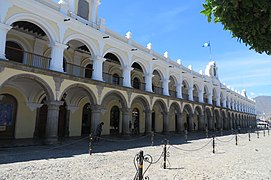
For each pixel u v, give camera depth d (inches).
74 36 685.3
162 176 303.0
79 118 924.6
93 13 783.1
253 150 616.4
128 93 864.3
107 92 776.3
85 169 331.3
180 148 617.6
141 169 235.0
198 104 1381.6
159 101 1047.6
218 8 143.0
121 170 331.6
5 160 375.2
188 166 375.2
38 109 784.9
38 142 631.8
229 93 2084.2
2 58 506.9
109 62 1034.1
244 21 143.0
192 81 1362.0
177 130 1178.0
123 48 863.7
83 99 944.3
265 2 126.3
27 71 549.6
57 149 527.5
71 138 798.5
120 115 1119.6
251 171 348.2
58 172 306.5
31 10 576.1
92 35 738.8
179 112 1188.5
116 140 784.3
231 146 708.7
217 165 389.7
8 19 528.4
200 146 679.7
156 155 483.2
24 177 275.1
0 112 690.8
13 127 719.7
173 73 1187.3
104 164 373.4
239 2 136.2
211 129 1526.8
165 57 1138.0
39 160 386.0
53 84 605.6
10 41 693.3
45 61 757.3
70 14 690.8
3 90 691.4
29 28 690.8
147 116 965.8
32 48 735.7
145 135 947.3
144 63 983.6
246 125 2544.3
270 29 139.5
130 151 534.3
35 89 748.0
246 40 156.9
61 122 868.6
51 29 624.1
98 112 732.0
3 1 522.3
